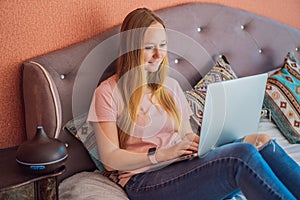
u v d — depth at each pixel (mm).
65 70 1854
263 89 1764
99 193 1657
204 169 1623
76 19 1931
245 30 2584
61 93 1819
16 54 1776
